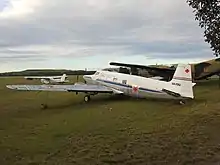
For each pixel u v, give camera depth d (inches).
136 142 376.8
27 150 363.3
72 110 718.5
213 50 374.0
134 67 1231.5
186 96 771.4
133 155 323.0
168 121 519.2
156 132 432.1
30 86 904.9
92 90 912.3
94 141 393.4
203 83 1364.4
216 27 362.6
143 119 555.5
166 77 1295.5
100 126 500.4
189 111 608.7
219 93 919.0
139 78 892.0
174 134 412.8
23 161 318.7
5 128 512.1
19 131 482.6
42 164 305.9
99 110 697.0
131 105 757.9
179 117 550.0
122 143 375.6
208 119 502.9
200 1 358.9
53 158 325.7
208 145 352.5
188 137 391.2
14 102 914.7
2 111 730.2
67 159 319.0
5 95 1138.0
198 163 293.7
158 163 296.0
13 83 2058.3
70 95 1093.1
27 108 778.2
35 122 567.2
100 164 299.1
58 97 1034.1
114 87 937.5
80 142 391.2
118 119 564.7
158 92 826.2
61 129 488.1
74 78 2655.0
